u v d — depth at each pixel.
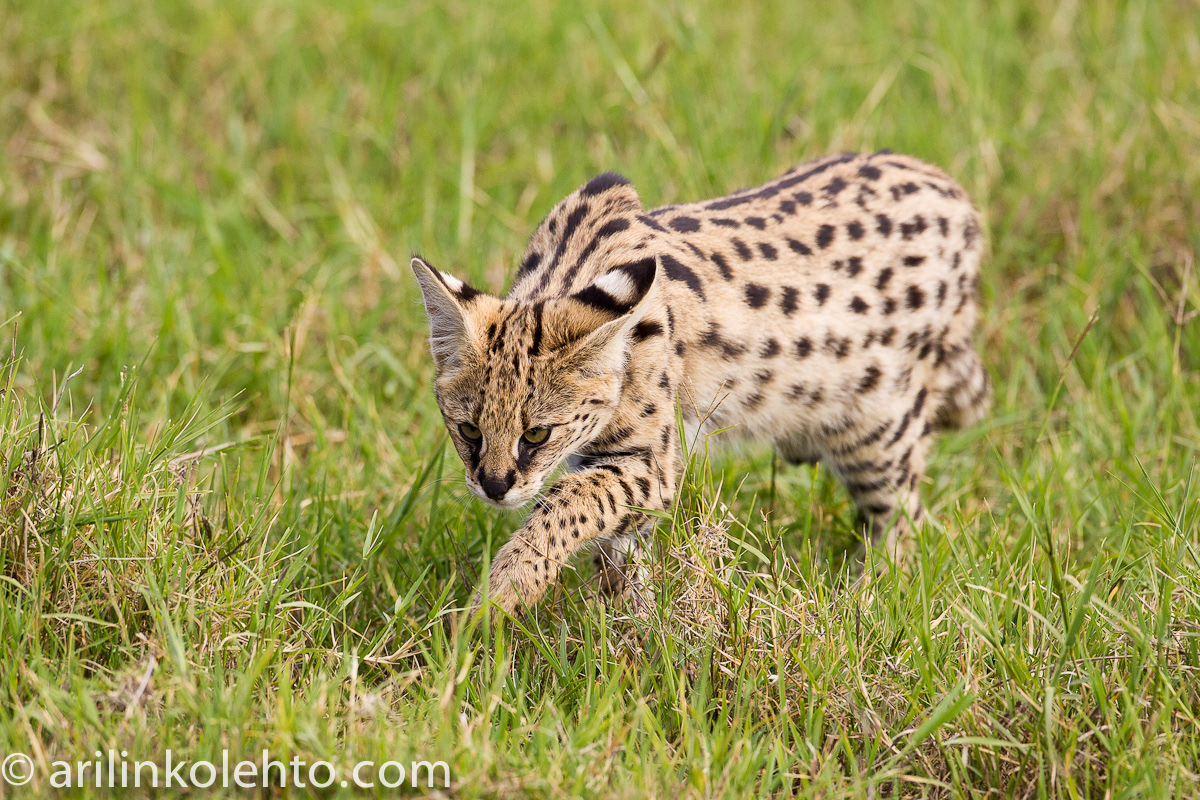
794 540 12.70
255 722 8.83
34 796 8.21
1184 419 13.70
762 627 10.22
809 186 12.45
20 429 10.36
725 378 11.64
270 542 11.21
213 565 10.24
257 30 20.25
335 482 12.62
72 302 14.73
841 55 19.91
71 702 8.80
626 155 17.69
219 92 19.23
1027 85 19.03
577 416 10.41
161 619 9.44
